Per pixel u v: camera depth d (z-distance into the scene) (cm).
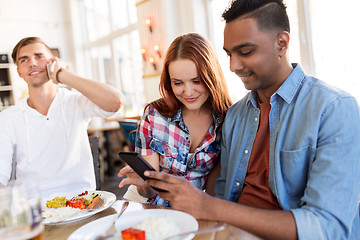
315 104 93
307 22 257
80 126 156
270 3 90
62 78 150
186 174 133
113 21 623
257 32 90
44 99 153
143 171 87
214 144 132
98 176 165
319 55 253
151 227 73
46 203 108
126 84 616
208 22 383
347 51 233
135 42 568
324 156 86
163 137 133
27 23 703
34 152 150
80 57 744
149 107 138
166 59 123
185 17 394
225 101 133
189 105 124
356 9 223
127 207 98
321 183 84
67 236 82
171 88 131
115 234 75
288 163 96
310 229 79
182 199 83
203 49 118
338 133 86
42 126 151
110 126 473
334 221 81
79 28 744
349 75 235
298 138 95
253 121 112
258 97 115
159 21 411
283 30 93
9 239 64
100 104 148
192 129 135
